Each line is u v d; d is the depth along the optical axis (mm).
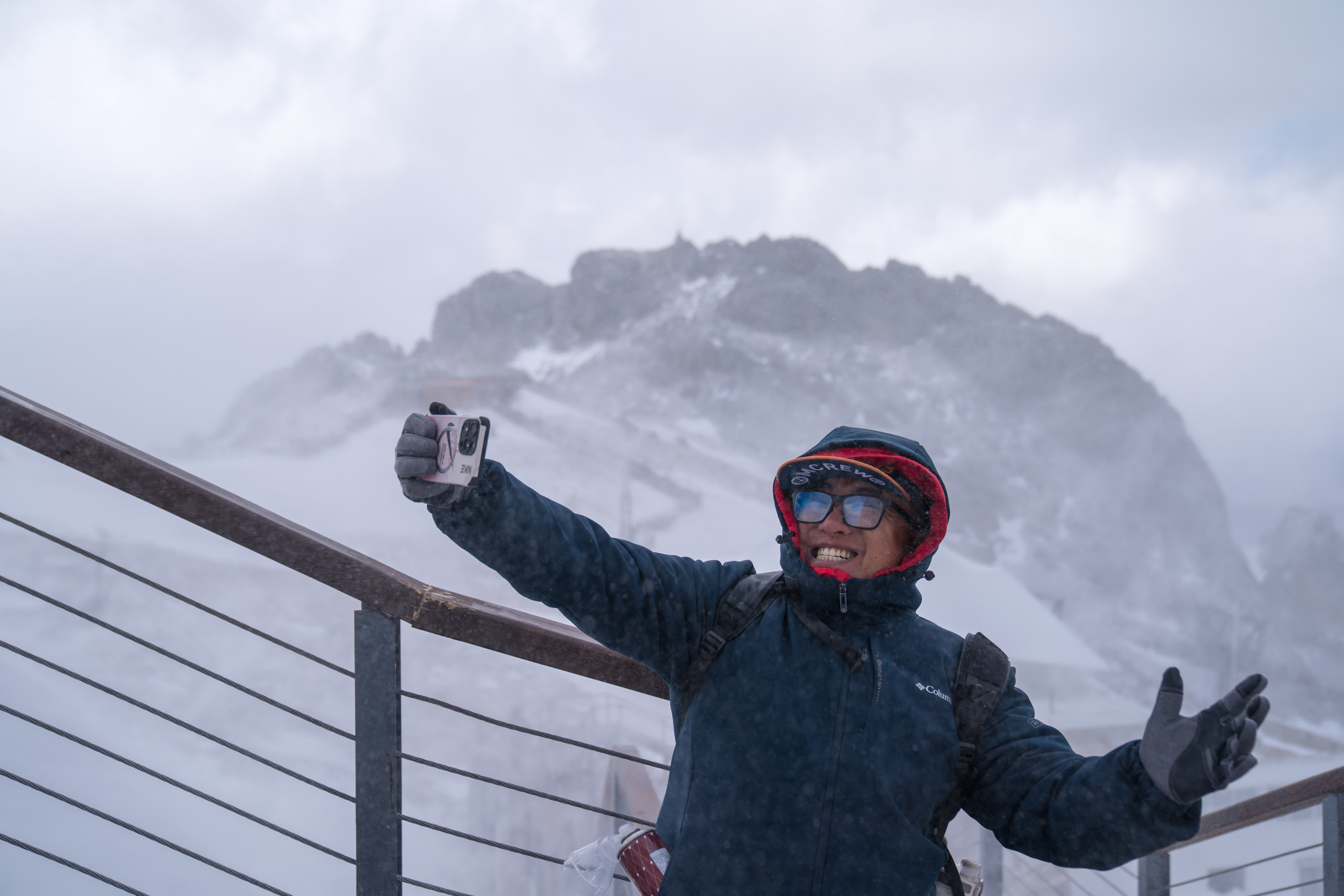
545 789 20047
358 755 1415
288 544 1362
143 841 2643
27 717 1391
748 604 1414
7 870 2299
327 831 8992
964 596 31578
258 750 21328
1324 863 2150
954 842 9734
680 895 1272
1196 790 1040
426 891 10375
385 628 1403
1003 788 1318
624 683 1520
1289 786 2254
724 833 1281
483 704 25750
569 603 1287
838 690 1322
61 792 3242
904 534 1399
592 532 1347
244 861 3812
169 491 1331
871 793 1268
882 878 1250
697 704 1377
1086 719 26172
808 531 1381
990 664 1396
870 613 1385
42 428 1301
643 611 1355
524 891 10625
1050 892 9398
